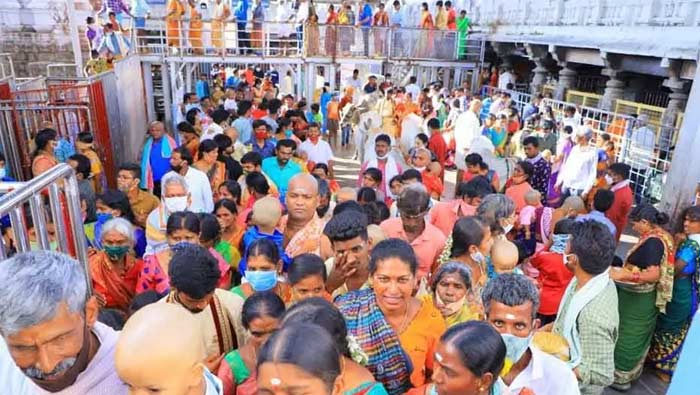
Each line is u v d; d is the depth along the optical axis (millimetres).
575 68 14805
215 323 2732
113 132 9141
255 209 3969
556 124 10938
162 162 7195
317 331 1469
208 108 11961
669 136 10320
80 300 1507
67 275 1485
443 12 16969
